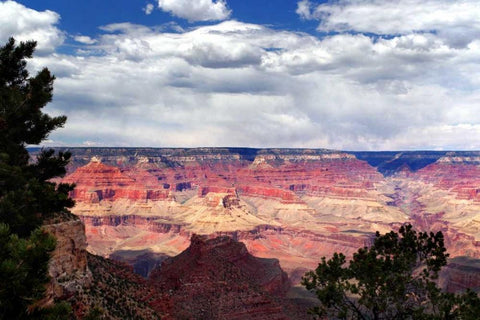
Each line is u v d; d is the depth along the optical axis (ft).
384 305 124.47
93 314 96.37
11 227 103.24
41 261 75.66
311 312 132.87
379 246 142.41
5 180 114.32
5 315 74.23
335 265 135.23
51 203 130.00
